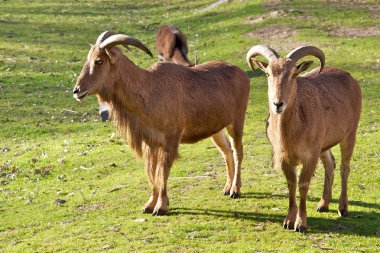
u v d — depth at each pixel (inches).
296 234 411.2
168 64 466.3
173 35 889.5
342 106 437.7
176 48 885.2
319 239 403.2
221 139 494.0
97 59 441.7
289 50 1035.9
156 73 456.4
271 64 393.1
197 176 543.8
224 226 427.5
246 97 503.2
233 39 1129.4
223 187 512.7
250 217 443.5
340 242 397.1
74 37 1254.3
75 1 1656.0
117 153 626.5
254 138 663.1
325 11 1219.2
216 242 402.9
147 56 1098.7
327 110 421.4
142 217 452.4
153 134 451.2
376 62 952.3
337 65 947.3
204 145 640.4
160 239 410.0
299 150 405.1
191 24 1291.8
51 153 637.3
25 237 438.6
